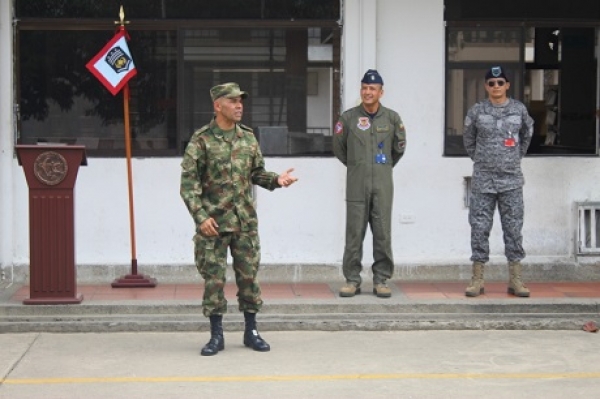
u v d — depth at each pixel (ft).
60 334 30.17
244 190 27.20
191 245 36.24
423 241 36.86
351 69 36.22
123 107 36.09
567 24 37.11
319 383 25.07
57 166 31.01
